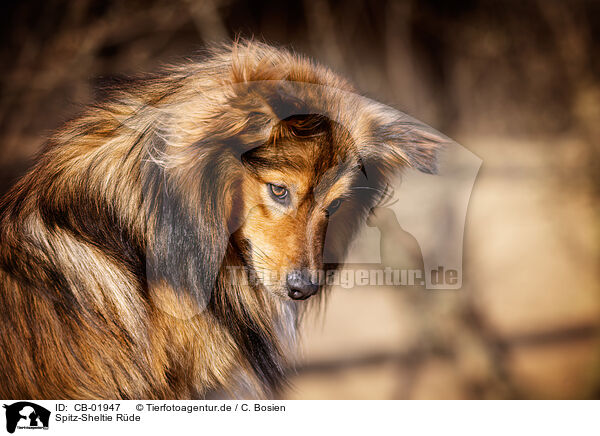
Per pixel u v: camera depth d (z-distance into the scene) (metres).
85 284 5.09
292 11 17.00
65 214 5.18
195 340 5.32
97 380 4.99
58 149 5.41
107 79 5.74
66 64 13.27
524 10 17.78
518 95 17.66
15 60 13.41
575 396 14.23
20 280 4.95
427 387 13.51
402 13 17.84
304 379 13.24
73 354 4.95
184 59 5.69
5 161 11.64
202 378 5.46
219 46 5.64
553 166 16.81
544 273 16.47
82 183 5.20
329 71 5.42
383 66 17.73
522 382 14.17
